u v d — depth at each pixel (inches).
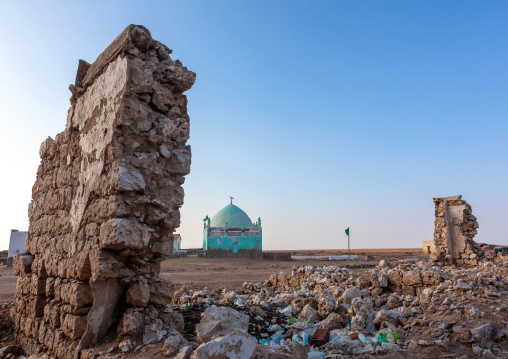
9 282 695.7
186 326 260.4
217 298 416.8
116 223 196.4
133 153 215.9
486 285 352.5
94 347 204.8
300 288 468.1
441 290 340.8
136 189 206.7
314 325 298.7
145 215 217.5
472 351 234.2
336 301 334.6
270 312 333.1
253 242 1630.2
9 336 312.7
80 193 244.2
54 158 309.3
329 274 477.1
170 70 233.1
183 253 1809.8
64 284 241.8
